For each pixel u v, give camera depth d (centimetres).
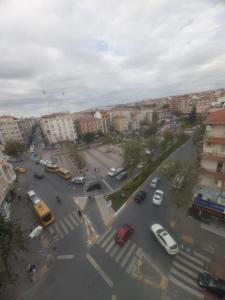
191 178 2775
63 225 2934
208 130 2572
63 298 1842
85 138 8931
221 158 2489
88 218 3059
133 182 4128
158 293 1817
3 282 1847
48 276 2084
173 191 2930
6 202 3512
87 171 5231
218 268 2041
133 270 2072
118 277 2008
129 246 2411
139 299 1773
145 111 12775
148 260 2186
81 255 2333
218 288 1755
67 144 7881
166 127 10406
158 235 2419
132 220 2944
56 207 3484
